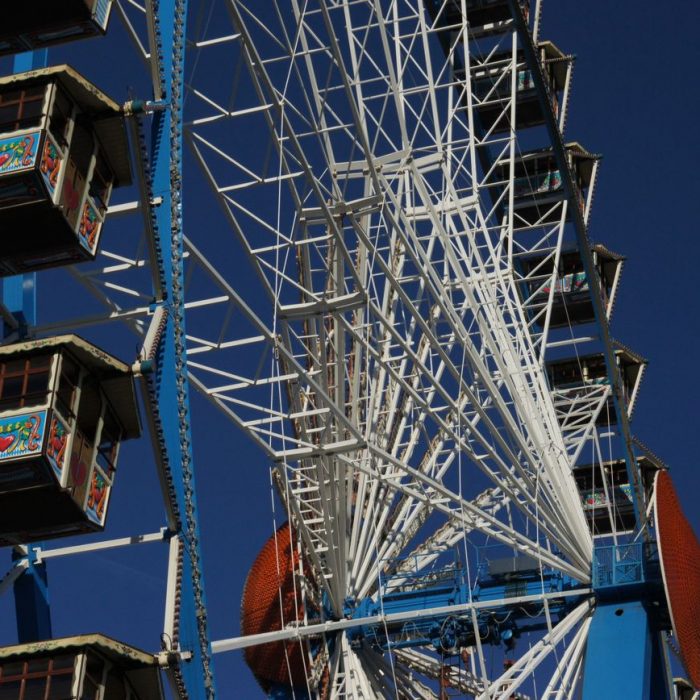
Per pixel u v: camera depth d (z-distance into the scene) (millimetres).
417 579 55906
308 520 51406
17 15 32438
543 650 49781
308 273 48938
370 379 52688
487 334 50938
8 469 29016
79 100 32500
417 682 55906
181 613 30438
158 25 36188
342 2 52438
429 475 55250
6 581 31625
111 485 31469
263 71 41844
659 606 54219
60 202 31359
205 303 42656
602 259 69188
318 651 53969
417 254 50688
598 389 64875
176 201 34750
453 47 56531
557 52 67750
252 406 44969
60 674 27844
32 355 29844
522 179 68062
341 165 49656
